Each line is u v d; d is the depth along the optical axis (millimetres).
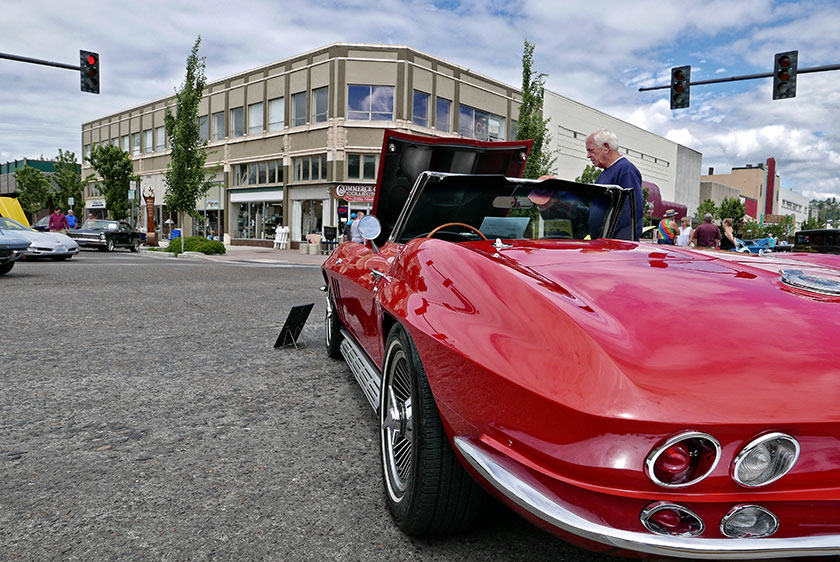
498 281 1656
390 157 3768
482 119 30484
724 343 1323
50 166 56438
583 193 2883
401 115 26391
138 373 4000
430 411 1743
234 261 17953
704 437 1134
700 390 1185
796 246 15102
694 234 13602
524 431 1319
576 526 1210
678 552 1156
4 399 3375
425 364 1698
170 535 1940
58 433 2863
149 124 39656
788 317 1461
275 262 17797
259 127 30766
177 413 3191
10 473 2404
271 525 2016
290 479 2389
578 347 1319
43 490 2258
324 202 27734
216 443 2768
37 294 7945
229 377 3949
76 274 11133
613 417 1163
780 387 1190
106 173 35688
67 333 5309
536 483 1300
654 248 2348
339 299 3652
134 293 8375
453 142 3779
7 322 5785
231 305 7379
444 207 2828
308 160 28250
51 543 1881
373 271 2637
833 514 1166
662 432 1144
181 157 22641
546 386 1281
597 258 2045
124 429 2934
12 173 58250
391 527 2014
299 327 4957
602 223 2994
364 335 2969
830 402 1165
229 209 33188
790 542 1153
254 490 2283
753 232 66562
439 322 1686
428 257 2039
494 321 1544
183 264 15523
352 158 26797
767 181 105688
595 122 38750
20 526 1987
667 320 1433
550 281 1705
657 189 26359
